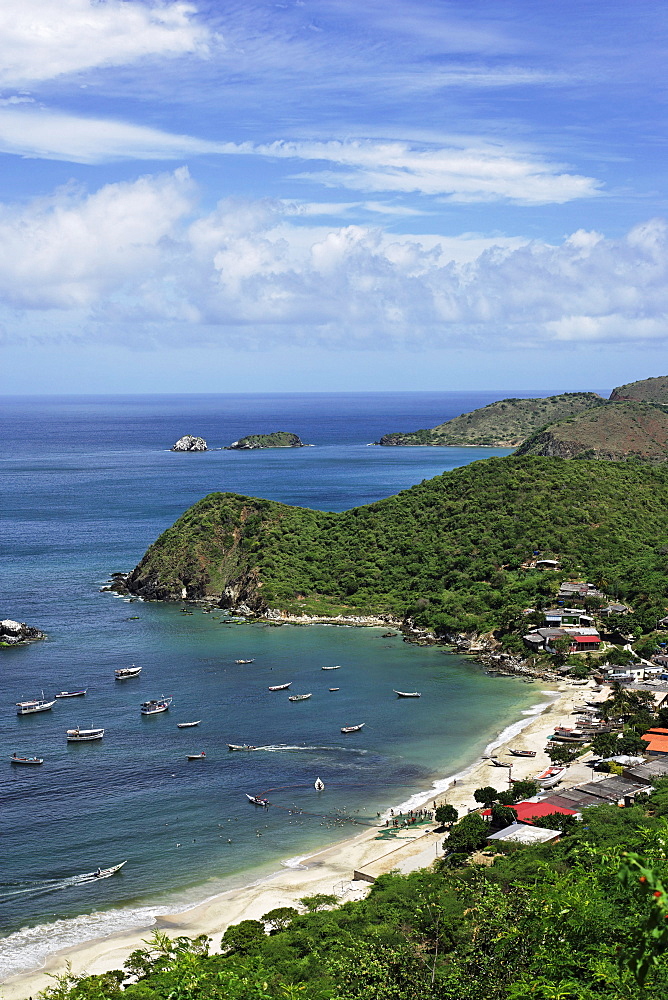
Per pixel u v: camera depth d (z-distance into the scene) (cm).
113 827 8625
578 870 3456
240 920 6931
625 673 13100
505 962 3522
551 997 2555
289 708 12150
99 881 7631
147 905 7250
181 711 12025
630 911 2708
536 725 11369
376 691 12912
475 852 7762
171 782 9706
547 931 3003
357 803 9162
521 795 8781
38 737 11056
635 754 9862
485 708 12150
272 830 8575
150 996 4781
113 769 10044
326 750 10631
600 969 2506
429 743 10850
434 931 5803
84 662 14325
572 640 14188
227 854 8112
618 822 7475
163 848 8219
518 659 14250
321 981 5159
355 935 6072
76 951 6550
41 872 7775
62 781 9706
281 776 9862
